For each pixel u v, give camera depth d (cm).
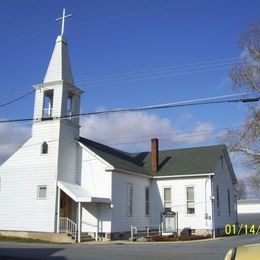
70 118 3409
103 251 2128
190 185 3766
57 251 2123
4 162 3438
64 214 3338
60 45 3494
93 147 3594
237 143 4144
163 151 4294
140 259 1792
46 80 3425
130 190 3544
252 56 4044
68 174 3319
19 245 2559
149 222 3809
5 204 3350
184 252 2073
